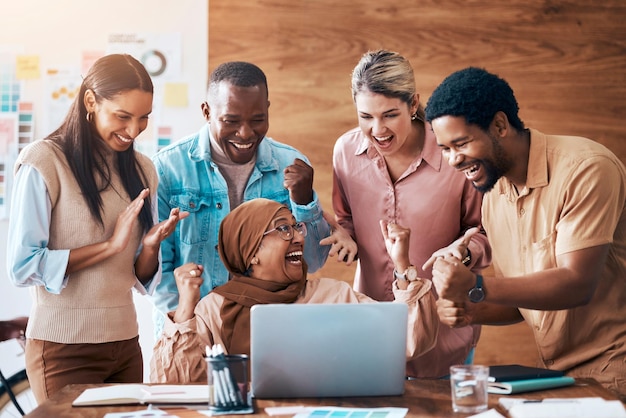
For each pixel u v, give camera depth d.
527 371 2.12
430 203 2.88
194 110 3.78
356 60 3.86
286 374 2.00
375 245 2.96
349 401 1.98
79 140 2.51
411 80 2.72
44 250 2.45
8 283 3.75
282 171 3.01
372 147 2.90
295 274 2.53
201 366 2.32
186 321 2.35
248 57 3.82
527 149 2.29
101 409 1.93
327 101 3.86
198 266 2.38
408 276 2.44
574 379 2.11
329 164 3.87
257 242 2.51
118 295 2.57
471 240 2.85
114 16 3.77
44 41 3.76
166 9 3.78
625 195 2.27
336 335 2.00
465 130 2.20
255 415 1.86
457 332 2.87
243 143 2.81
